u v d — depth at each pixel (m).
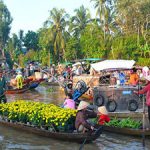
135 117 15.97
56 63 71.12
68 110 12.69
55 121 12.38
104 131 13.41
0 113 14.95
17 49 96.00
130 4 57.38
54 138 12.51
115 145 11.88
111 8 61.34
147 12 56.75
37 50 91.56
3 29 97.81
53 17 72.25
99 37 59.31
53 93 28.42
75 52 66.12
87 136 11.75
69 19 72.94
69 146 11.77
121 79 23.22
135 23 57.50
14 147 11.80
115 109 16.84
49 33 71.94
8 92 28.55
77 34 73.12
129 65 21.72
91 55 58.69
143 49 51.34
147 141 12.27
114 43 55.81
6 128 14.16
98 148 11.57
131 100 16.77
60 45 71.81
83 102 12.03
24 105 14.17
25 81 29.59
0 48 94.19
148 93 13.23
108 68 21.62
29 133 13.36
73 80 26.47
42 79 31.00
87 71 33.97
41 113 12.91
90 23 64.88
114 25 60.72
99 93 17.41
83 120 11.88
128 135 12.85
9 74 40.59
